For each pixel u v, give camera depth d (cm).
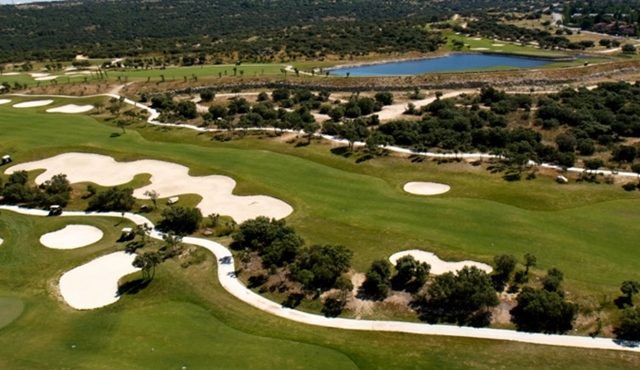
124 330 4219
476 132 8544
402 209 6194
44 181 7431
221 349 3941
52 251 5597
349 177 7225
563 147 8169
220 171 7512
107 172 7719
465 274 4541
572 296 4475
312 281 4800
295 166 7662
